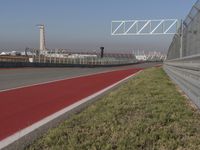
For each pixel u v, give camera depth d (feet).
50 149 22.76
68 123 31.04
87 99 50.11
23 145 23.86
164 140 25.25
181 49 74.18
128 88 66.64
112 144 24.13
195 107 40.91
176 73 73.97
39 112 37.68
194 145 24.06
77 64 284.00
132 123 30.91
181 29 75.51
